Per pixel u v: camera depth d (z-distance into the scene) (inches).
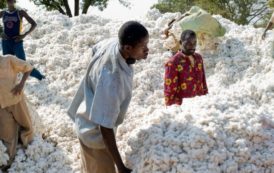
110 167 167.5
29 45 346.6
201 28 311.1
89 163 168.9
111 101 145.6
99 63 149.7
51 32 366.0
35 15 390.6
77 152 221.5
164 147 160.6
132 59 149.4
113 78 145.3
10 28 309.4
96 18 383.2
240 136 165.9
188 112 173.8
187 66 214.5
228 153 159.2
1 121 211.6
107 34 346.6
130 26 143.7
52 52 333.1
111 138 148.7
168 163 155.8
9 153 211.0
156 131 167.5
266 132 167.9
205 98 188.9
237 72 302.2
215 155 156.3
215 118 167.9
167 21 356.8
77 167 212.5
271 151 164.2
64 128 243.4
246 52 313.1
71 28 364.8
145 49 147.7
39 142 220.4
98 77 147.9
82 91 162.9
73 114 166.9
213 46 321.4
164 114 175.8
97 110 146.6
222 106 180.1
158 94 275.6
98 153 163.8
